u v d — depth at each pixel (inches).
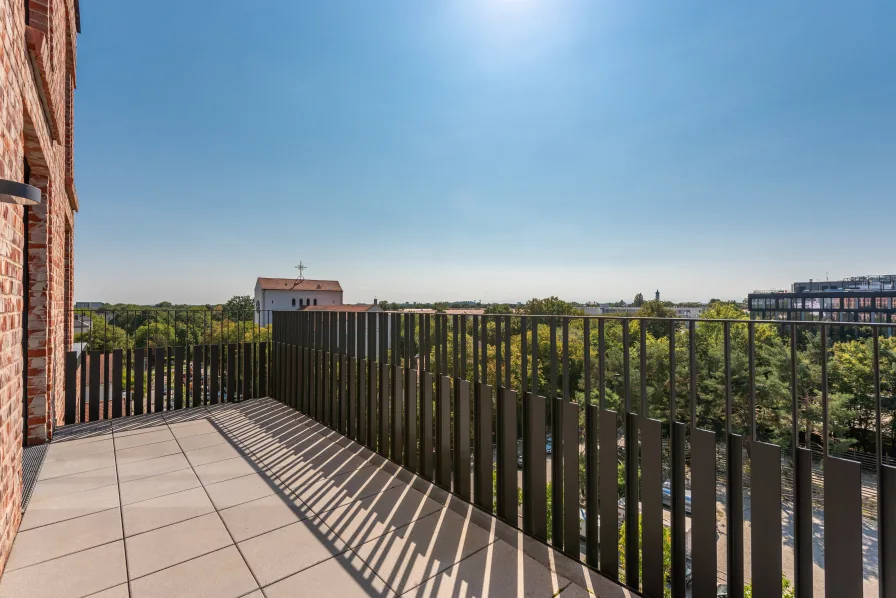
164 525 95.1
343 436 161.3
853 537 53.6
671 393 72.6
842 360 363.6
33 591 70.9
